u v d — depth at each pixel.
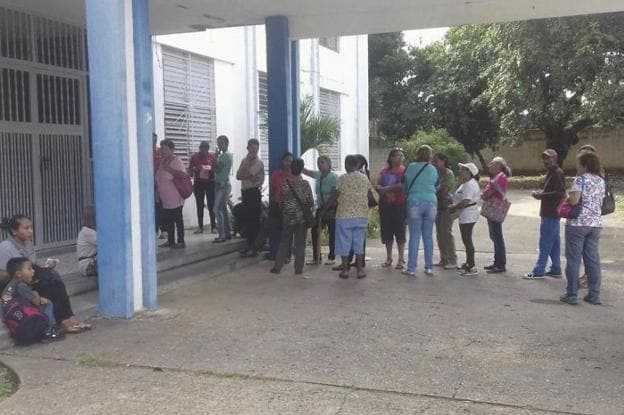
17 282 5.70
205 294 7.63
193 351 5.44
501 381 4.71
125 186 6.39
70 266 8.10
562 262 10.06
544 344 5.62
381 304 7.14
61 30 9.28
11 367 5.12
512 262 10.16
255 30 13.80
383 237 9.52
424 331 6.03
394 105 31.69
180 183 9.23
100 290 6.56
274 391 4.55
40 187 8.89
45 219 8.98
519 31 20.70
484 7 9.28
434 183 8.82
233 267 9.23
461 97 28.19
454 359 5.21
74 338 5.85
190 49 11.90
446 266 9.44
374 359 5.21
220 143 10.16
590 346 5.57
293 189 8.81
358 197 8.53
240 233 10.28
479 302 7.26
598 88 19.91
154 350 5.48
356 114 20.73
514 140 23.83
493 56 24.00
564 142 24.20
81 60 9.63
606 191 7.43
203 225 11.78
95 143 6.38
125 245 6.44
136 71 6.51
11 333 5.62
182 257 8.80
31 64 8.73
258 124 14.06
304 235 8.98
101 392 4.57
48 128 9.02
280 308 6.95
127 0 6.30
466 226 8.86
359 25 9.98
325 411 4.20
